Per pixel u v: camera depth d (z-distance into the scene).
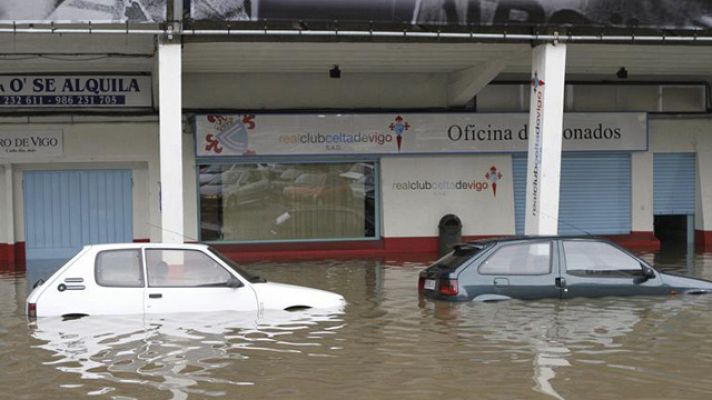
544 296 10.53
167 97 13.17
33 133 18.09
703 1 14.40
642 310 9.99
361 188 19.86
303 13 13.33
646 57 17.89
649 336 8.69
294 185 19.56
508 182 19.97
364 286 13.35
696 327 9.10
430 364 7.60
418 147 19.42
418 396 6.57
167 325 9.07
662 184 20.78
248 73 19.12
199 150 18.50
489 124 19.66
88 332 8.72
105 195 18.73
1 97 17.98
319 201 19.67
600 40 14.40
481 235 19.86
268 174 19.41
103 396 6.55
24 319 10.03
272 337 8.68
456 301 10.49
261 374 7.24
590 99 20.56
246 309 9.62
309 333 8.91
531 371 7.32
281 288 9.96
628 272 10.82
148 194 18.73
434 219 19.73
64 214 18.58
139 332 8.75
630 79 20.64
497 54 16.97
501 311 10.02
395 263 17.30
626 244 20.27
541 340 8.53
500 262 10.64
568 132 19.95
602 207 20.42
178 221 13.25
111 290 9.38
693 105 20.98
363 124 19.22
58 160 18.25
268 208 19.41
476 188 19.88
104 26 13.39
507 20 13.93
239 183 19.23
